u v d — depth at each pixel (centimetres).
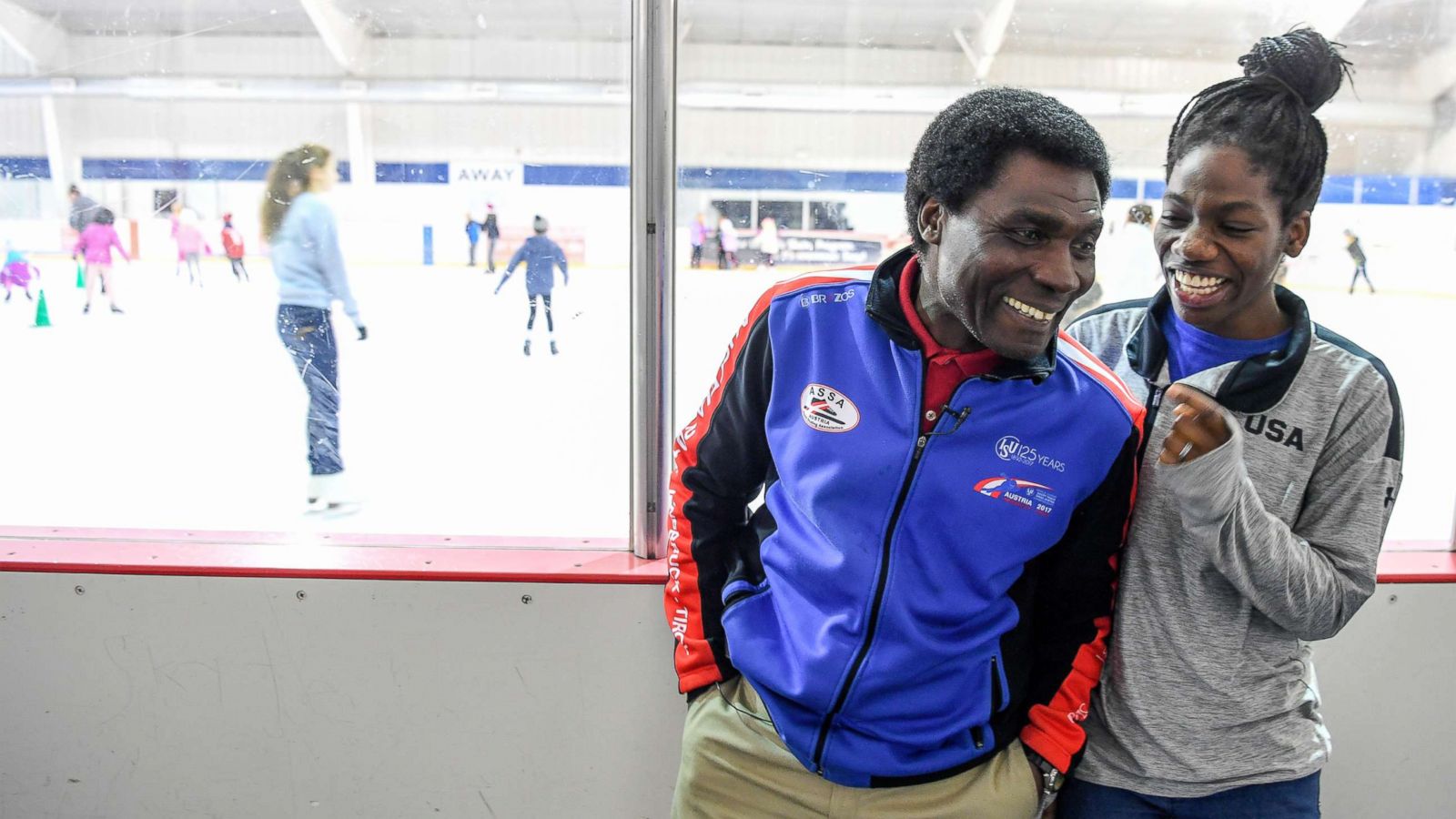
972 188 79
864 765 91
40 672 143
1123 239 229
